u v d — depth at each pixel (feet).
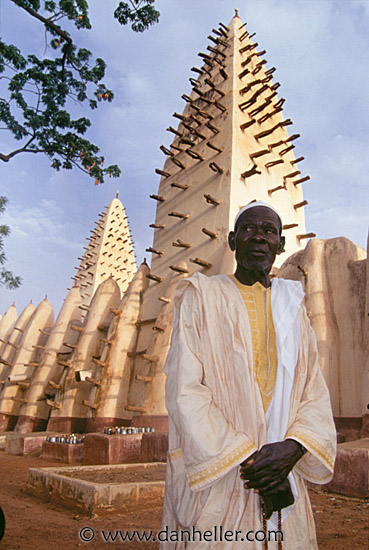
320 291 40.16
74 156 48.70
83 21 45.34
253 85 61.67
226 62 66.85
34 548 13.79
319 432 6.11
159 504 20.35
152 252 60.29
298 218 64.13
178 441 6.73
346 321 38.52
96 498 18.35
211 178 57.31
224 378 6.51
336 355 37.96
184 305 7.06
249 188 56.29
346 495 21.99
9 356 94.22
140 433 38.63
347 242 41.42
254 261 7.44
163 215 64.18
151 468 27.27
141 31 41.98
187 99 68.95
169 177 66.54
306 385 6.91
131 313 59.93
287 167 66.44
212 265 51.31
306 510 6.51
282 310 7.02
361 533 15.33
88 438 37.78
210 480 5.53
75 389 60.44
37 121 45.50
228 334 6.68
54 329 75.87
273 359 6.75
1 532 7.00
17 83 45.55
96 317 66.39
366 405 31.07
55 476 21.58
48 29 45.16
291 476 6.13
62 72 48.24
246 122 60.03
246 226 7.70
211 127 59.06
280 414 6.23
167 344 48.80
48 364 71.31
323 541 14.49
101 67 48.83
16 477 31.76
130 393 55.26
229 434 5.85
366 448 22.43
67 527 16.62
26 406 68.23
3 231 52.80
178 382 6.25
